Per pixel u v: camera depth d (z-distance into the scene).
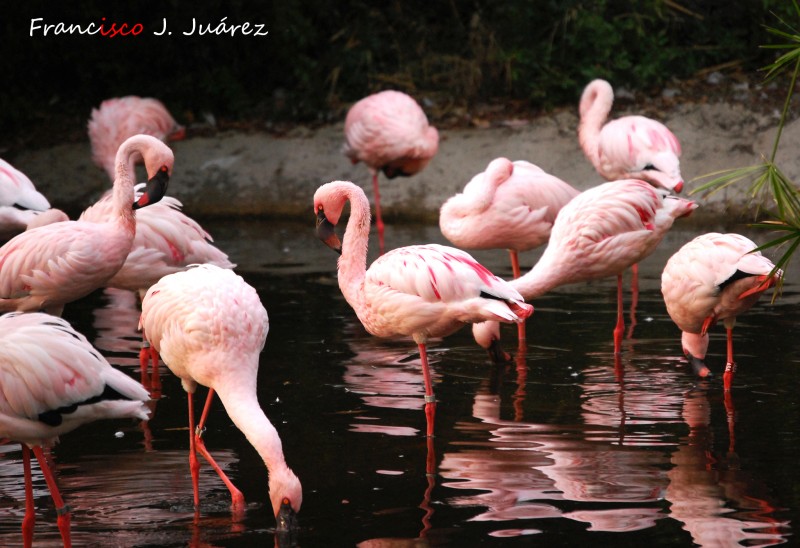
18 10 22.62
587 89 15.66
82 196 19.91
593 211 10.32
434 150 17.47
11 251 9.39
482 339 10.25
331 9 23.78
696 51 22.81
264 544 6.27
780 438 7.92
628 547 6.08
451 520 6.54
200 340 7.16
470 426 8.41
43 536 6.49
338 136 21.30
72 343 6.47
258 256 15.86
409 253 8.60
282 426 8.48
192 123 22.73
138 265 10.34
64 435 8.47
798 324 11.23
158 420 8.84
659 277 14.17
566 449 7.82
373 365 10.27
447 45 23.89
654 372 9.80
